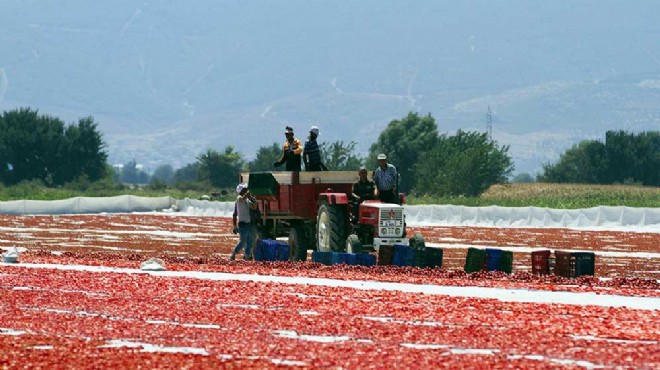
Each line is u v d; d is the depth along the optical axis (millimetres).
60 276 67625
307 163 92375
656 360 39438
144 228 153000
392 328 46469
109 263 79438
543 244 123750
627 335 45219
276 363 38281
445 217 182250
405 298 57156
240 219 88438
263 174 90938
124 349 40844
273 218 91250
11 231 140000
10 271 70875
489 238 136250
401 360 38562
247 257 89312
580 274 77750
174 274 70875
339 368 37250
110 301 55500
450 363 38125
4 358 38625
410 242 84875
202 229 151875
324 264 82375
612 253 109438
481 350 41844
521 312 52500
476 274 74688
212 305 54188
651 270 88625
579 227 170125
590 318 50500
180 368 37031
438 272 76125
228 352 40406
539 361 38906
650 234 149875
